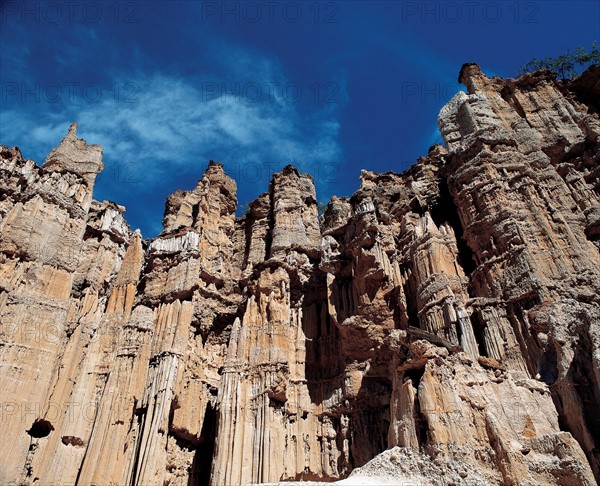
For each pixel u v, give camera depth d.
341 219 43.69
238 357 33.09
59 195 37.97
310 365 34.53
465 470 18.25
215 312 38.78
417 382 22.03
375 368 30.27
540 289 24.44
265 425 29.69
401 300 30.55
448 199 33.97
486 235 28.55
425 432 20.38
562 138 32.56
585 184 29.45
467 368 21.88
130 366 33.16
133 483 28.30
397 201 37.78
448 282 27.97
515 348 24.11
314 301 37.75
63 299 34.66
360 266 32.06
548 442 18.64
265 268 37.44
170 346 34.09
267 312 35.38
